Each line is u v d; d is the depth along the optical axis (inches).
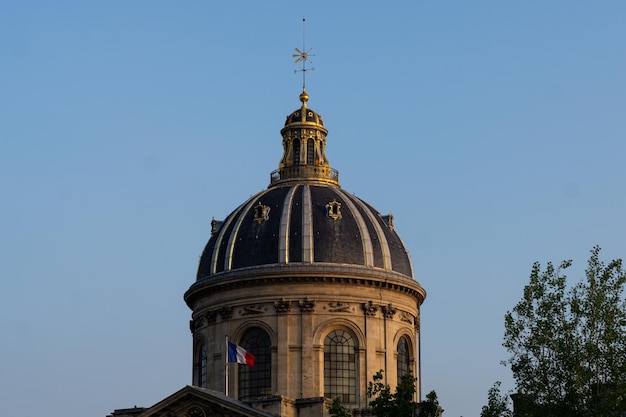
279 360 2770.7
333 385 2773.1
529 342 2162.9
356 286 2829.7
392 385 2805.1
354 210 2940.5
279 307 2800.2
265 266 2822.3
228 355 2645.2
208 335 2878.9
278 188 3014.3
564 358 2133.4
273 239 2861.7
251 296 2832.2
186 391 2469.2
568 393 2107.5
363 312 2822.3
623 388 2043.6
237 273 2837.1
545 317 2169.0
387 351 2822.3
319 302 2805.1
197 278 2962.6
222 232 2965.1
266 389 2780.5
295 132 3100.4
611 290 2169.0
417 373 2925.7
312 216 2888.8
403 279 2876.5
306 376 2753.4
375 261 2869.1
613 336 2123.5
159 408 2485.2
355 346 2802.7
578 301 2162.9
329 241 2851.9
